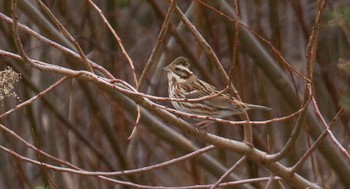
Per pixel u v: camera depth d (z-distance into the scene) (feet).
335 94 48.70
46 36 40.75
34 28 52.34
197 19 49.44
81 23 52.80
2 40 54.85
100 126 55.47
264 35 51.49
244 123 27.96
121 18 58.13
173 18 54.85
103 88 38.88
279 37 51.42
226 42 55.26
